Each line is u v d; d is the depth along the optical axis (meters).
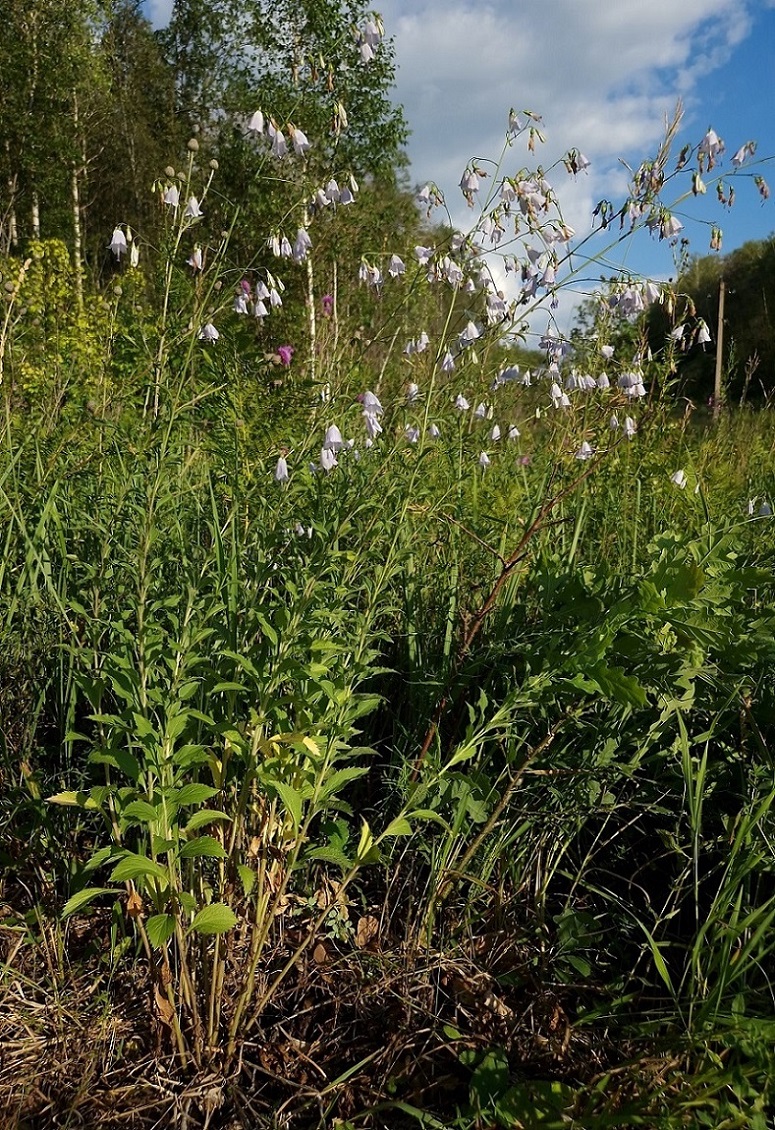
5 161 18.89
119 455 2.89
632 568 3.25
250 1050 1.93
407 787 2.16
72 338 6.53
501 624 2.71
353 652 2.18
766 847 2.10
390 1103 1.70
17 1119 1.70
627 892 2.38
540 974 2.12
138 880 1.77
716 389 7.15
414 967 2.11
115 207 24.52
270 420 3.52
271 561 2.62
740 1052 1.67
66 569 2.79
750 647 2.10
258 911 1.89
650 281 3.12
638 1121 1.56
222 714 2.29
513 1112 1.69
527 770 2.34
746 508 4.70
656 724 2.27
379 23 3.39
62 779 2.30
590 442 4.44
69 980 2.02
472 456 3.65
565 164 3.12
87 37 20.73
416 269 3.29
